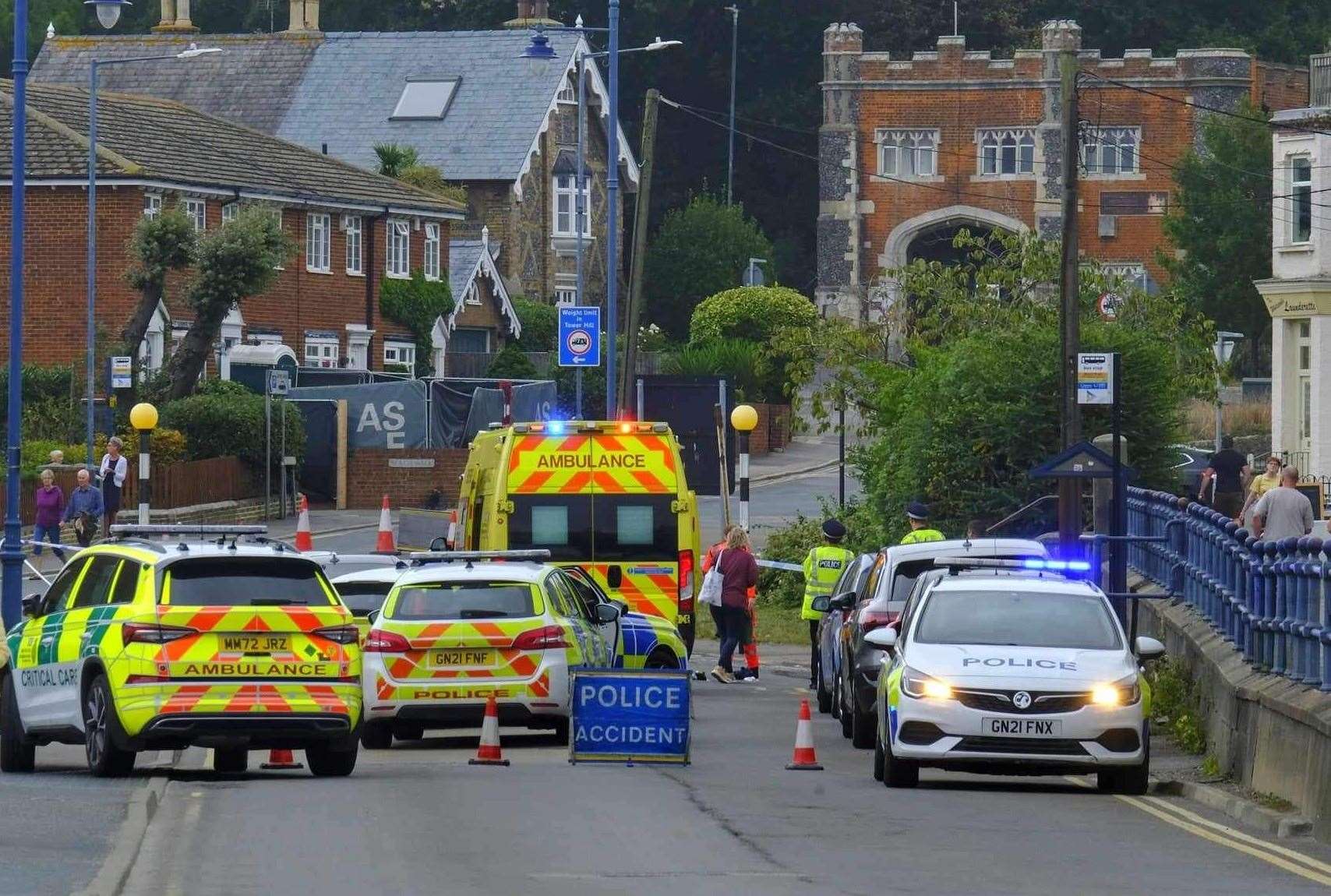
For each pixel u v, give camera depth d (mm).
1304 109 144875
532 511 71125
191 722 47156
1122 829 41938
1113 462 67875
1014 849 38438
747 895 32531
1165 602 71875
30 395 139500
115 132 160250
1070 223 82562
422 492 145875
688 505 71375
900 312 127812
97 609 49344
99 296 152625
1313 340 144250
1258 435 169000
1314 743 42594
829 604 63031
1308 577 46562
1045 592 50188
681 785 48625
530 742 61906
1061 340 83000
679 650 67312
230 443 136250
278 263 140875
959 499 94312
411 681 55969
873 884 33844
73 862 35281
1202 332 120750
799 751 52250
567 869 35250
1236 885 34594
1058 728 46281
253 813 42469
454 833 39625
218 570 48531
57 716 50406
